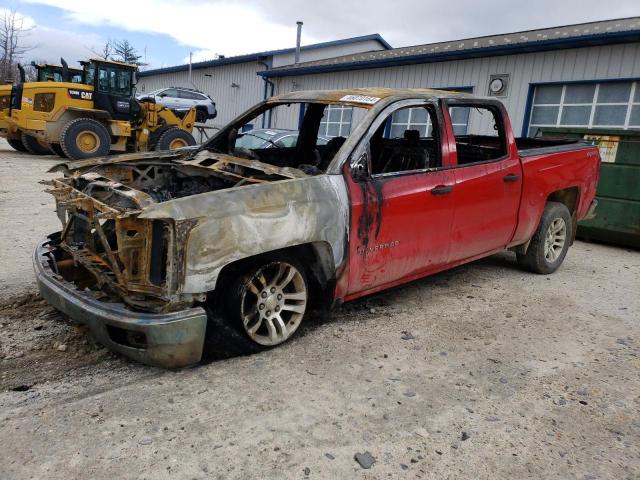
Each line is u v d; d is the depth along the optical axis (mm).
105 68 15883
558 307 4906
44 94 15188
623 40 12211
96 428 2678
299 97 4504
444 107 4477
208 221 3068
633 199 7523
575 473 2570
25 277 4828
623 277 6129
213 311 3467
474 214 4684
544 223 5695
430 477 2482
